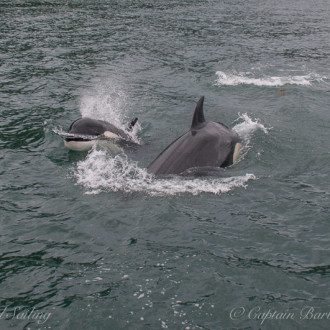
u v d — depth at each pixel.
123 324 5.62
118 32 25.08
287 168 9.98
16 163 10.17
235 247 7.20
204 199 8.59
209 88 16.31
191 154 9.64
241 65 19.42
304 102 14.61
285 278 6.45
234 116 13.43
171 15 30.88
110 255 6.98
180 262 6.80
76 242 7.32
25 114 13.30
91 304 5.95
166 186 8.97
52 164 10.16
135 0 36.81
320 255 6.98
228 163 9.91
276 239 7.41
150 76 17.67
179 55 20.84
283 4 38.25
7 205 8.43
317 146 11.15
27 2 33.75
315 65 19.66
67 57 19.94
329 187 9.16
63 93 15.40
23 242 7.33
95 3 34.66
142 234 7.52
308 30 27.55
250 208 8.34
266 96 15.39
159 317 5.73
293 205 8.45
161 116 13.47
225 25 28.19
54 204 8.48
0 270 6.62
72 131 10.95
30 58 19.50
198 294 6.14
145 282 6.36
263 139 11.49
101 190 8.97
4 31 24.16
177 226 7.74
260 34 25.91
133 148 11.05
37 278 6.46
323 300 6.01
